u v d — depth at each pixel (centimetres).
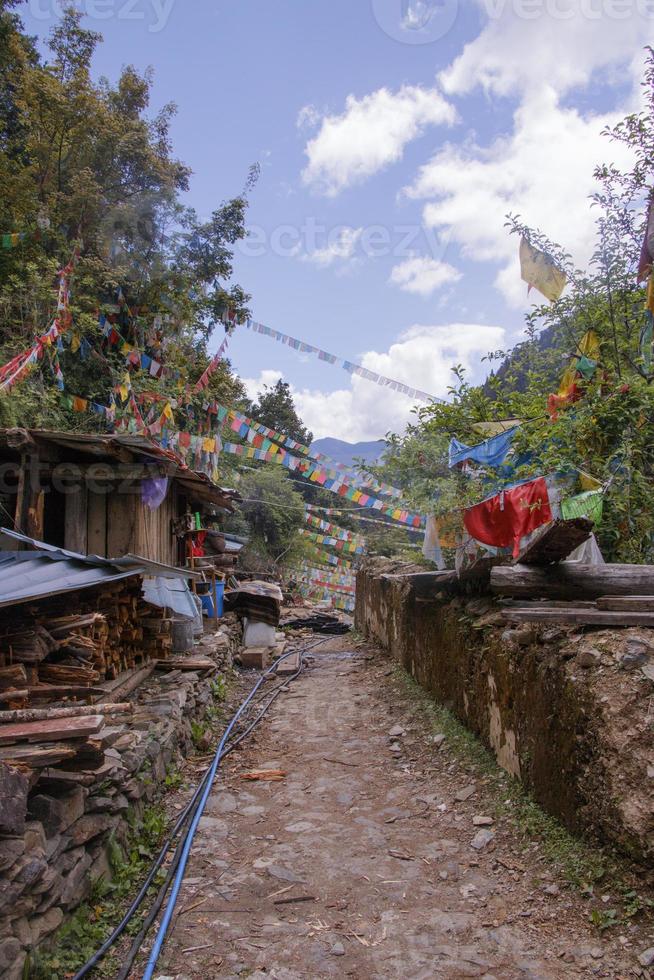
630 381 683
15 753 345
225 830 534
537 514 600
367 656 1291
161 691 738
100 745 381
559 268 742
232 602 1423
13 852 309
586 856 416
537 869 437
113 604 707
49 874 340
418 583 869
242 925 400
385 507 938
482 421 923
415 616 963
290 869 468
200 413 1231
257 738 793
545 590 499
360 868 469
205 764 685
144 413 1127
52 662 575
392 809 575
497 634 618
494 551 691
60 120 1388
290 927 396
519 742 545
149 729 603
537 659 514
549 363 894
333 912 414
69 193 1385
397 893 434
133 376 1196
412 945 375
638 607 455
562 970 344
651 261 707
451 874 456
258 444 1030
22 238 1095
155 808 545
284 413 3141
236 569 2138
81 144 1427
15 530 696
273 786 636
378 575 1414
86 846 414
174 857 484
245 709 930
